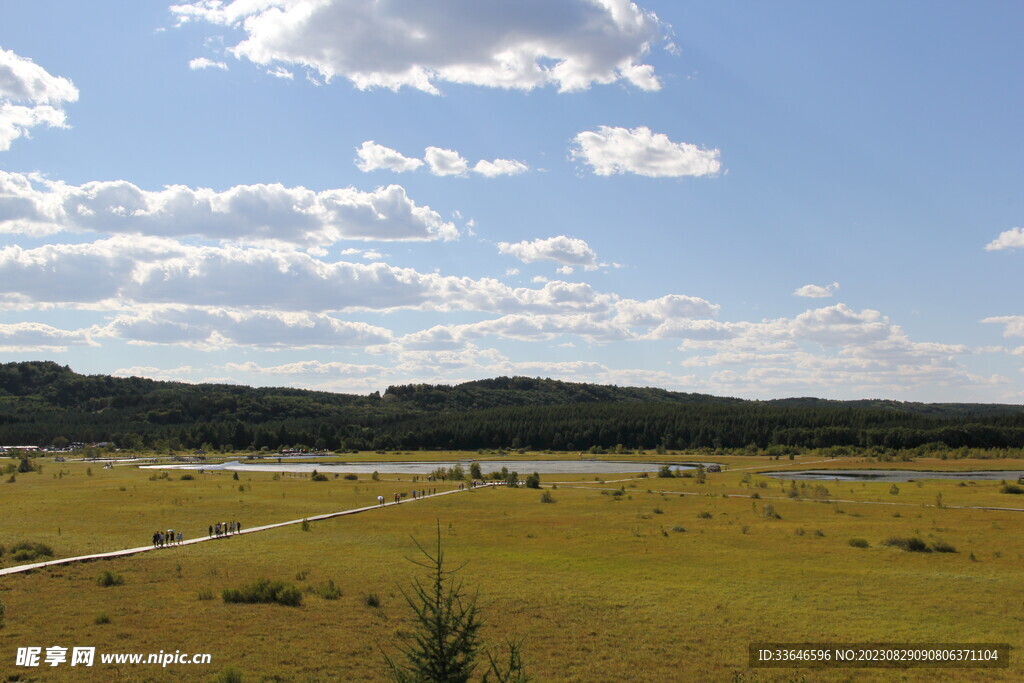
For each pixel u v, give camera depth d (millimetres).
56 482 160375
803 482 145375
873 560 63531
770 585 54406
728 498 121188
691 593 51969
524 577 57469
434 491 139375
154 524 88562
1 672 34906
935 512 97500
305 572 57375
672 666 37250
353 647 38969
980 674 36000
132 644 39219
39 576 55656
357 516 99000
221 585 53344
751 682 34875
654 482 158875
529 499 122625
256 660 37031
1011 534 77188
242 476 185375
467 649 19062
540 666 36906
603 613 46656
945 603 48812
